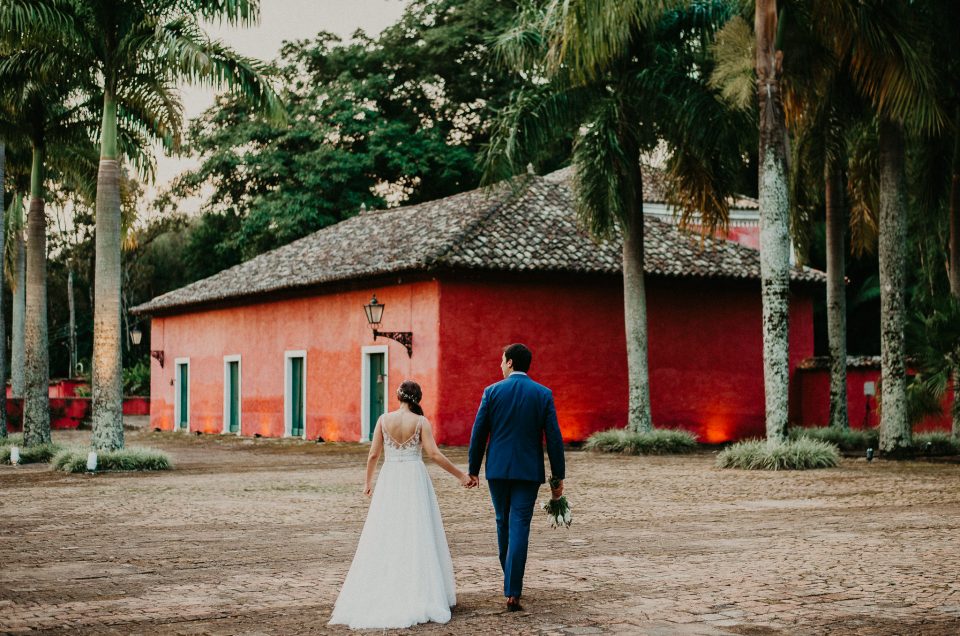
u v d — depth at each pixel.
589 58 17.95
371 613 6.24
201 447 26.92
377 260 26.28
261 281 31.33
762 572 7.91
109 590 7.37
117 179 18.97
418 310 25.05
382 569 6.36
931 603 6.75
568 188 29.81
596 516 11.50
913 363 20.27
